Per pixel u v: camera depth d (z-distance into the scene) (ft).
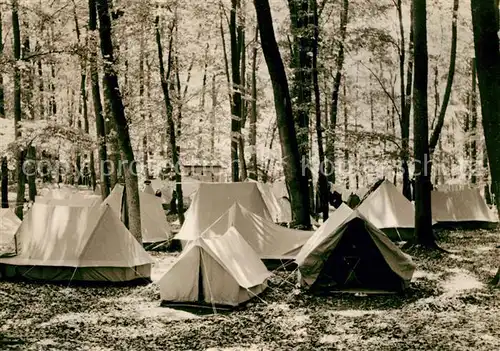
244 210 50.39
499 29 40.09
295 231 49.70
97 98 69.97
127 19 63.77
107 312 33.50
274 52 54.08
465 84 110.01
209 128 84.64
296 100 67.82
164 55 77.92
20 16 66.28
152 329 29.76
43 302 35.76
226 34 104.06
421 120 54.80
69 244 42.86
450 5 76.02
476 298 36.04
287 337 28.09
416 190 55.77
